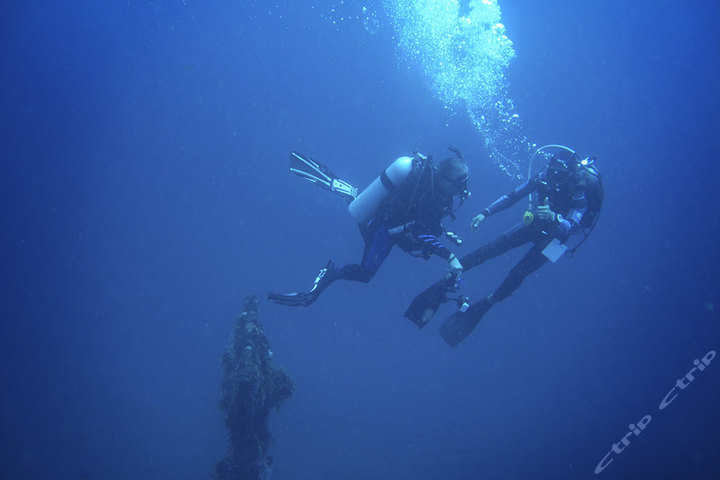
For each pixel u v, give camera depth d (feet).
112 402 58.90
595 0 74.43
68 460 47.67
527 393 72.84
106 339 70.49
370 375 67.26
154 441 51.62
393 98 76.23
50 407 57.52
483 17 54.13
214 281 74.74
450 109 66.85
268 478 18.92
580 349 83.25
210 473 18.89
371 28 76.28
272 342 67.41
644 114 86.02
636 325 86.84
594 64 80.69
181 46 85.40
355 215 13.67
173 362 65.87
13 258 83.25
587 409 68.69
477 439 58.18
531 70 81.51
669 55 79.30
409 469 49.98
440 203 12.32
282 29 80.84
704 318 86.79
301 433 54.44
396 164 12.62
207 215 82.43
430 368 72.38
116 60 87.86
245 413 17.76
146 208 85.30
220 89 87.25
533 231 15.99
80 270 81.10
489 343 80.07
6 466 45.78
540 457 54.03
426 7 55.62
